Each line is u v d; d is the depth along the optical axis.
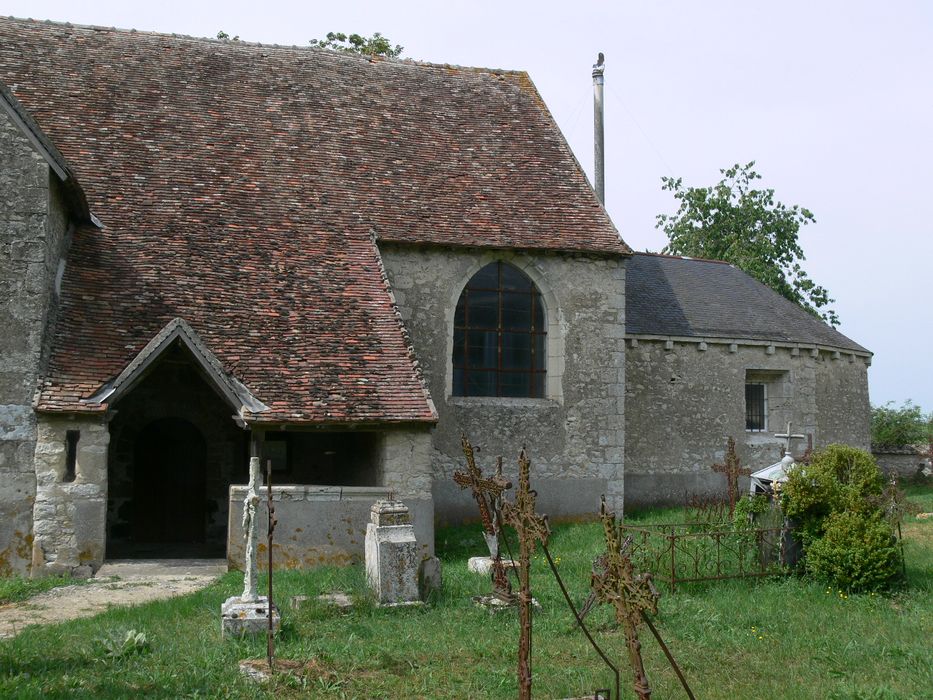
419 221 16.42
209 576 11.90
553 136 19.12
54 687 6.63
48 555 11.78
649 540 13.16
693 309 20.61
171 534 16.02
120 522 15.84
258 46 19.27
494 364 16.78
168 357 13.48
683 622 9.11
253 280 14.30
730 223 34.91
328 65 19.38
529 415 16.55
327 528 12.55
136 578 11.68
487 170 17.94
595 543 14.10
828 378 21.56
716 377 19.75
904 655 8.01
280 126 17.50
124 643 7.69
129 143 16.08
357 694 6.86
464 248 16.33
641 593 5.11
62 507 11.89
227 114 17.36
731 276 23.31
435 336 16.23
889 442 31.41
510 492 16.22
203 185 15.74
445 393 16.17
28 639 8.06
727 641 8.46
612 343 17.08
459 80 20.11
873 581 10.31
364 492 12.75
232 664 7.43
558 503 16.50
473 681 7.20
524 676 6.08
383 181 17.03
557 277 16.94
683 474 19.17
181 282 13.81
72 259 13.62
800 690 7.03
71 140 15.77
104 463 12.11
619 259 17.23
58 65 17.16
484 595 10.04
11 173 12.35
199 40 18.91
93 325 12.84
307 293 14.40
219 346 13.05
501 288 16.88
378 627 8.80
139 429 16.03
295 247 15.16
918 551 12.76
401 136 18.19
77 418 12.02
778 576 10.87
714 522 14.08
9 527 11.75
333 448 16.78
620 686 7.07
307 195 16.25
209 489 16.08
